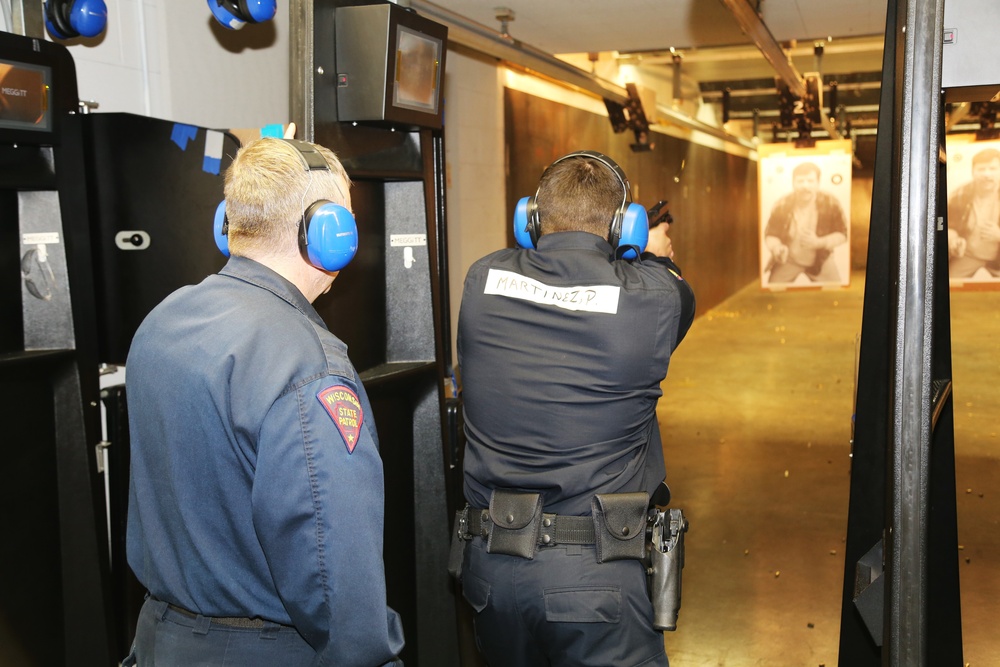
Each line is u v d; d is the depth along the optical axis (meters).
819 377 6.52
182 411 0.99
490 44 3.92
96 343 1.91
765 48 4.00
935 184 1.02
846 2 3.53
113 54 2.36
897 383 1.05
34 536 1.84
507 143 5.16
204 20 2.69
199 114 2.68
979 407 5.43
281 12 3.09
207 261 2.20
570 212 1.51
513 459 1.46
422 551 1.96
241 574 1.02
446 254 2.02
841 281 8.74
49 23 2.01
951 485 1.54
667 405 5.70
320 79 1.54
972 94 1.21
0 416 1.75
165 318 1.04
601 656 1.37
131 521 1.15
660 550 1.44
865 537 1.47
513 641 1.45
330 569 0.94
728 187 12.04
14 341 1.83
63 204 1.79
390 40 1.56
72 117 1.79
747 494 3.84
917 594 1.06
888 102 1.35
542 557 1.39
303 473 0.93
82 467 1.89
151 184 2.09
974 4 1.12
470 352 1.54
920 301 1.04
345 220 1.05
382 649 0.98
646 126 6.17
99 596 1.93
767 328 9.14
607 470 1.42
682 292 1.48
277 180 1.03
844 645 1.50
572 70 4.97
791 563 3.07
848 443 4.67
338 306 1.73
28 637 1.84
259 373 0.96
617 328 1.41
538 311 1.47
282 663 1.03
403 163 1.81
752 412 5.44
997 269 7.00
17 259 1.82
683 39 4.31
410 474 1.95
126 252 2.10
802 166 8.72
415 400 1.93
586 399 1.42
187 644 1.04
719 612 2.69
